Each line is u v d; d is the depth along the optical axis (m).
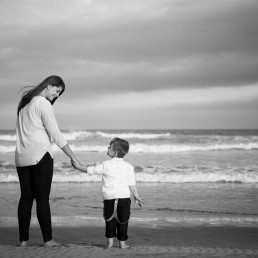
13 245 4.68
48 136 4.54
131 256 3.96
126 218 4.78
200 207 10.22
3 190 13.39
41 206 4.51
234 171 17.25
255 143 34.28
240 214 9.25
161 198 11.63
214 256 4.07
